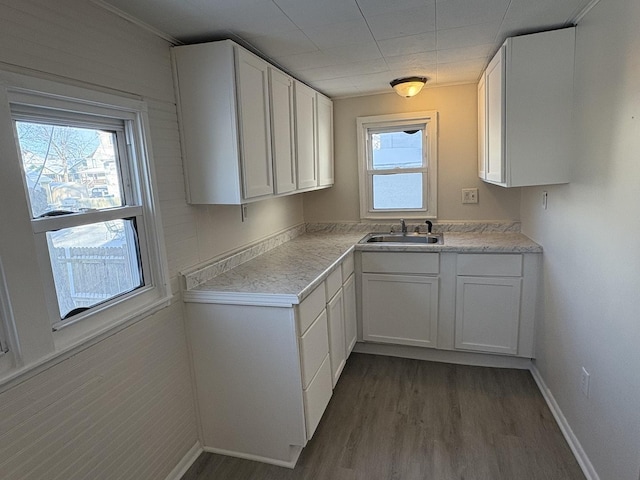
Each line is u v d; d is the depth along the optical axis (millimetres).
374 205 3461
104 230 1521
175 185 1873
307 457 1943
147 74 1692
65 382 1312
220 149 1857
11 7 1146
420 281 2746
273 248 2857
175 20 1623
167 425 1812
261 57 2188
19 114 1218
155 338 1735
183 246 1929
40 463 1232
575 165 1905
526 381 2553
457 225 3223
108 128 1550
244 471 1888
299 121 2580
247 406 1926
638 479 1349
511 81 2014
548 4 1650
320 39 1929
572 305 1940
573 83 1923
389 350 2988
